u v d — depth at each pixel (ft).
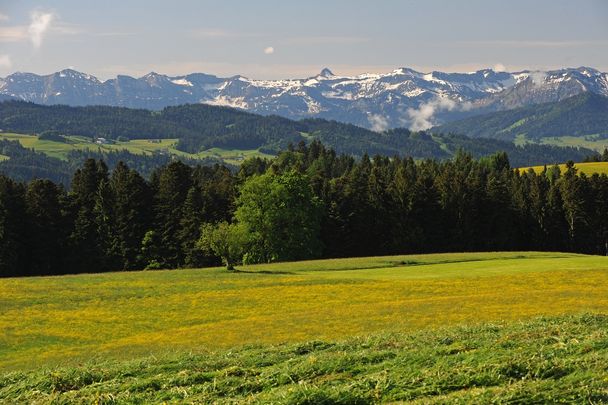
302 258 296.71
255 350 81.71
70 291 181.27
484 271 202.59
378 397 52.24
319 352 74.95
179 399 58.08
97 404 58.54
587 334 67.97
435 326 102.42
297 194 299.17
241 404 53.26
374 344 76.23
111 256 314.14
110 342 121.49
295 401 52.08
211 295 171.73
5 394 67.05
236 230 241.14
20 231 300.20
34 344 123.65
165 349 100.42
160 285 190.29
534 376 53.67
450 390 53.01
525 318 103.96
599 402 46.29
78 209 321.11
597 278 171.63
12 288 186.39
